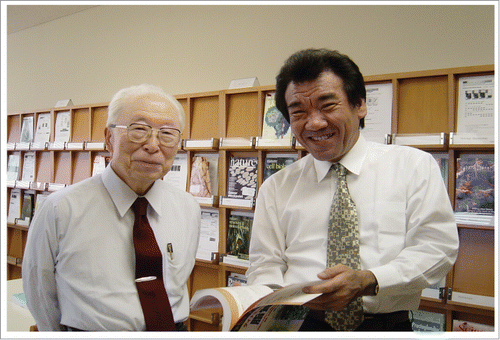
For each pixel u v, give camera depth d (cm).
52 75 542
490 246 206
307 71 130
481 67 202
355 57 296
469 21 252
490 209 203
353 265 133
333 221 139
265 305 101
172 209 142
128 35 454
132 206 132
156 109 127
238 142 281
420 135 210
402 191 139
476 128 204
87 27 499
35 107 566
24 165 479
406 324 139
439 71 213
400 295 136
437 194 134
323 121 130
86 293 120
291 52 328
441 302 206
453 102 208
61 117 432
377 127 230
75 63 512
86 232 125
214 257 286
